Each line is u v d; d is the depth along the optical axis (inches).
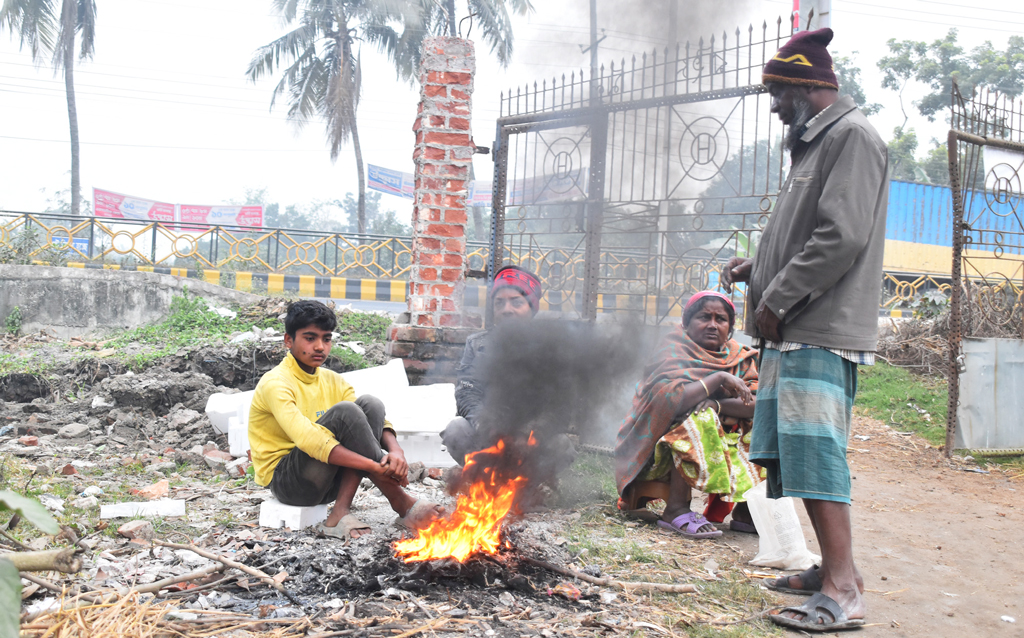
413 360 209.0
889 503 175.9
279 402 125.6
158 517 129.9
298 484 125.2
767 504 125.3
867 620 103.7
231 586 97.7
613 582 106.3
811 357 102.7
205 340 283.0
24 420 214.2
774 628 97.3
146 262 526.3
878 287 105.3
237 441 179.2
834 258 98.9
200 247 554.3
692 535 137.0
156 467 170.6
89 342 325.1
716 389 140.0
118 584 94.1
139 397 221.1
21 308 383.9
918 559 134.2
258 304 353.7
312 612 90.3
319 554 104.7
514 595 99.9
